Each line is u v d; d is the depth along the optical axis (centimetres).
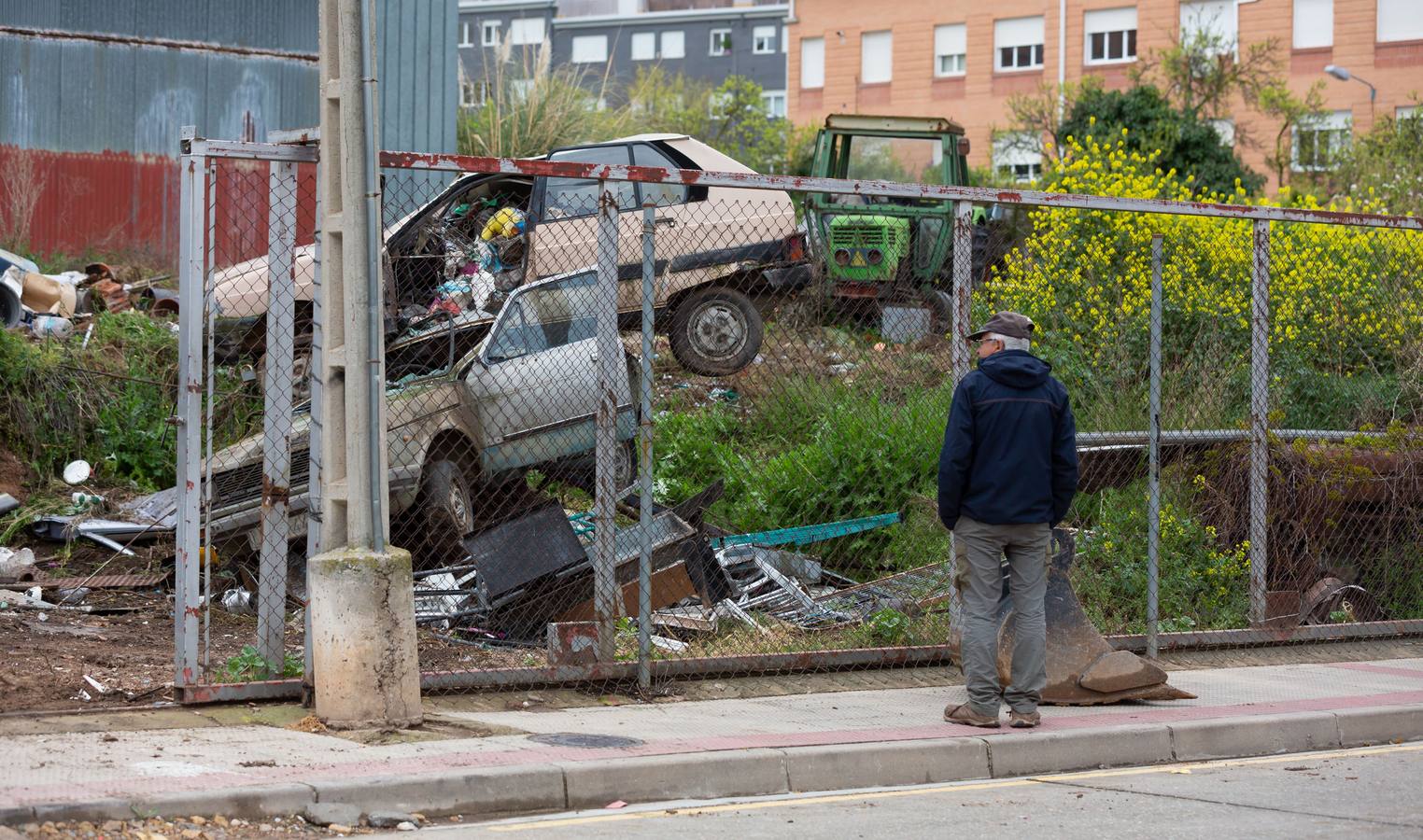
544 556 850
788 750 632
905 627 910
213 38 2019
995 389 706
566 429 980
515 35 6944
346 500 672
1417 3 3772
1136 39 4119
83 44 1939
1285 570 1008
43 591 977
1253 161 3756
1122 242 1255
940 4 4438
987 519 702
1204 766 691
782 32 6762
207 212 687
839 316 978
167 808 515
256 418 1115
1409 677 871
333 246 676
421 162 703
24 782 530
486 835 532
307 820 536
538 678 755
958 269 830
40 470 1209
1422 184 2309
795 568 1012
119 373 1295
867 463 1040
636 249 997
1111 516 1030
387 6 1892
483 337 1036
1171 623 970
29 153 1909
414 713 669
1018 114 3559
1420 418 1067
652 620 891
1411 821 562
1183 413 1072
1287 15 3903
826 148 1728
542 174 728
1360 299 1115
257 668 721
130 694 709
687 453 1056
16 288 1382
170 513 1122
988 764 667
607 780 593
